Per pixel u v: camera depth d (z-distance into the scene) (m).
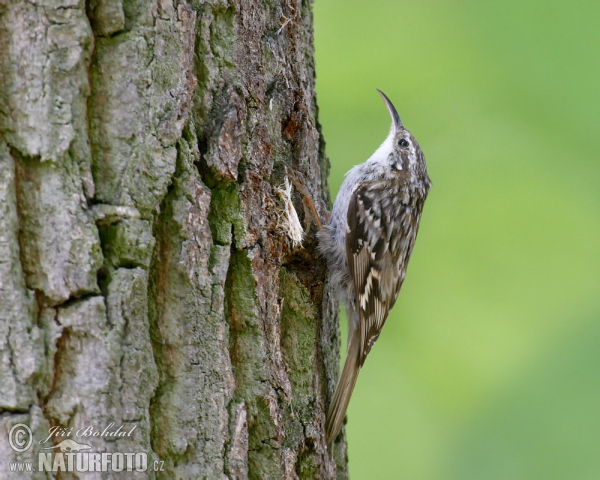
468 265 8.90
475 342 8.67
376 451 8.66
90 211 4.04
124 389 4.06
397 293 8.13
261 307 4.82
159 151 4.27
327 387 6.09
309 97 6.18
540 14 9.20
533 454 7.98
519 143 9.06
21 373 3.83
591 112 8.98
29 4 3.93
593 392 8.13
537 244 8.77
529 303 8.65
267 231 5.04
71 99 4.02
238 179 4.80
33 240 3.92
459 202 9.06
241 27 4.89
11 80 3.93
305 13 6.18
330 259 6.57
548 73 9.12
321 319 6.00
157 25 4.29
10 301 3.84
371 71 9.27
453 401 8.56
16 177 3.92
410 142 8.30
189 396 4.36
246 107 4.90
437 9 9.44
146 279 4.18
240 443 4.53
